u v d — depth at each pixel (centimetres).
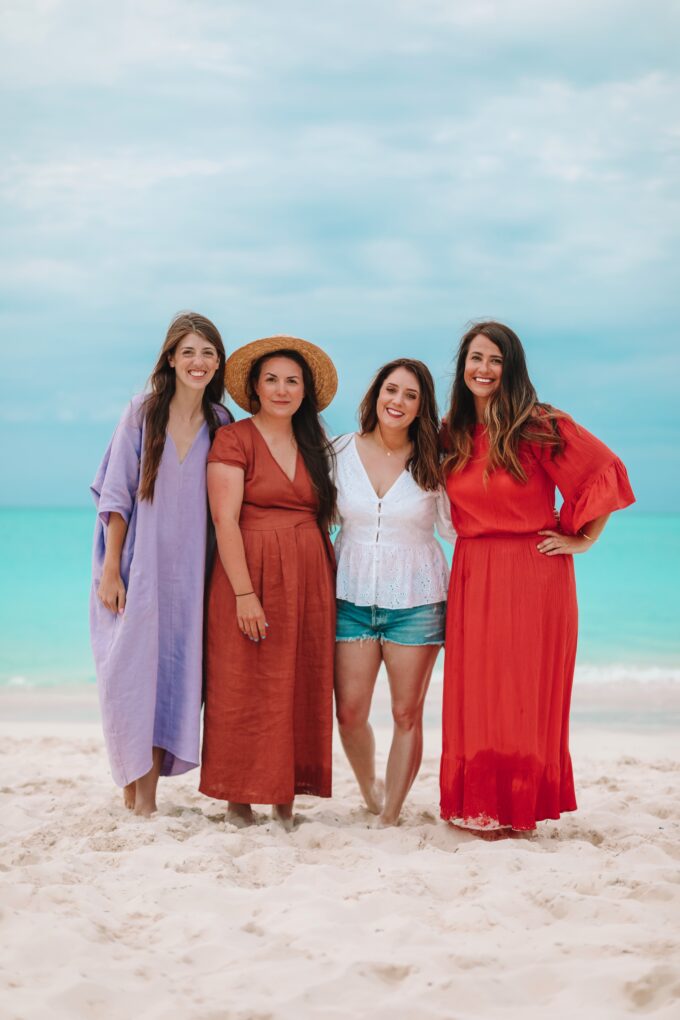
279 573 435
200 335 436
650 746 714
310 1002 257
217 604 440
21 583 2344
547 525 438
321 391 457
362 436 456
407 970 276
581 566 2622
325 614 442
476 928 307
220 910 324
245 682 436
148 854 377
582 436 427
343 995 260
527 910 321
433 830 442
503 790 432
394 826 456
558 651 436
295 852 390
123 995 259
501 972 276
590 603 1892
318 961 280
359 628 450
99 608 453
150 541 436
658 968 267
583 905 320
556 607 435
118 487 438
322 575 443
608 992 260
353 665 452
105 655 442
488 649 430
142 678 436
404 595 441
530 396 429
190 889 334
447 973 274
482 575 433
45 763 624
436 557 452
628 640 1397
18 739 711
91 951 284
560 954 284
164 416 439
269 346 442
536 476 432
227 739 438
